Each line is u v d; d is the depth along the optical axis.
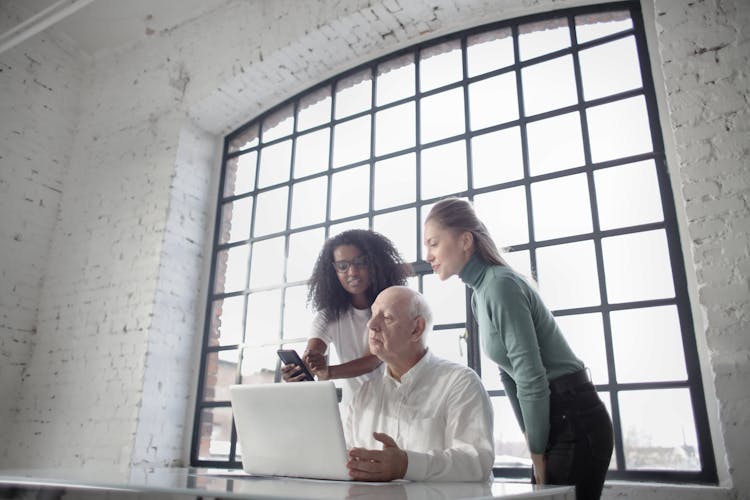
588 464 1.43
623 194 2.43
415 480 1.12
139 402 3.21
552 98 2.77
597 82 2.67
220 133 4.06
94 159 4.14
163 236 3.54
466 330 2.60
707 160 2.08
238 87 3.75
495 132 2.87
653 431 2.10
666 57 2.28
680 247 2.23
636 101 2.53
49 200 4.10
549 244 2.53
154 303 3.41
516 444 2.35
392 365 1.56
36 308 3.90
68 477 0.96
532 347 1.46
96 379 3.44
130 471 1.31
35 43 4.18
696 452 2.01
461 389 1.43
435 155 3.02
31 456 3.49
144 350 3.31
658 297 2.24
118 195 3.88
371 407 1.56
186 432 3.40
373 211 3.13
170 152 3.77
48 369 3.67
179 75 3.97
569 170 2.59
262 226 3.64
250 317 3.45
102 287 3.67
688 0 2.31
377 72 3.47
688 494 1.88
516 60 2.95
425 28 3.27
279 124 3.87
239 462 3.15
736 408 1.82
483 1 3.03
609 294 2.34
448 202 1.75
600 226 2.44
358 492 0.77
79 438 3.35
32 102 4.10
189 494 0.70
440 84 3.18
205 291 3.68
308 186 3.51
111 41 4.38
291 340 3.21
